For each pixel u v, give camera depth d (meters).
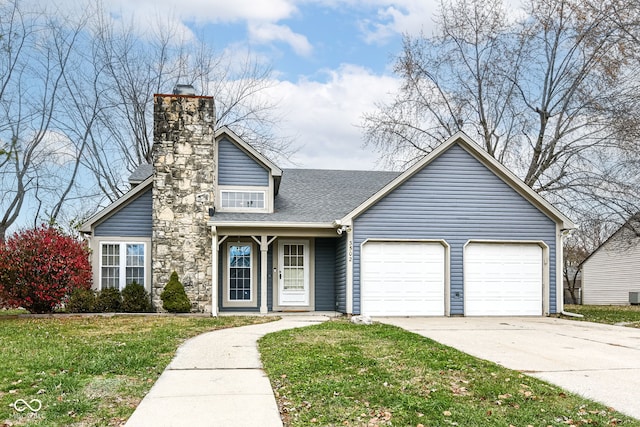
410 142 28.19
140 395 6.62
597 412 6.02
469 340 11.29
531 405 6.25
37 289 16.16
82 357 8.60
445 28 27.73
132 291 17.06
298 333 11.77
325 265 18.80
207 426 5.53
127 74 30.47
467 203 17.39
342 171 23.09
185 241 17.16
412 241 17.16
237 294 18.36
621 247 24.31
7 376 7.23
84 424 5.58
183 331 12.20
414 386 6.99
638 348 10.40
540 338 11.77
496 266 17.52
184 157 17.41
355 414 5.95
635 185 19.86
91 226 17.69
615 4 21.27
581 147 23.69
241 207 18.19
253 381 7.37
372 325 13.55
